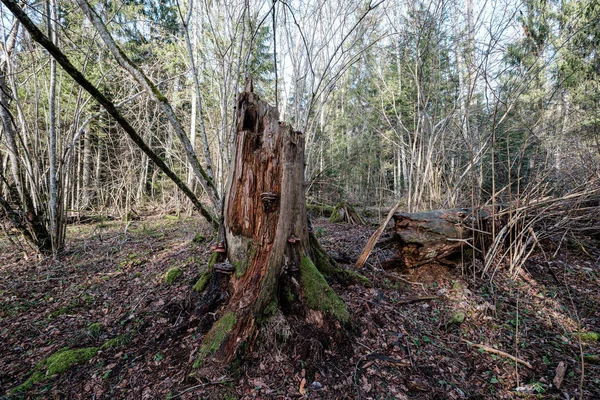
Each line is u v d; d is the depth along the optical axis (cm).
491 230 464
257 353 271
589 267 461
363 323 319
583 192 432
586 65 730
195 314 325
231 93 757
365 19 772
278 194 316
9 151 677
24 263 680
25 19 238
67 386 271
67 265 647
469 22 711
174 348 293
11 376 298
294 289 311
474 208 455
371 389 250
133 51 1041
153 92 392
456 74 816
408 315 350
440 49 757
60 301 469
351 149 1595
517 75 531
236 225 325
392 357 286
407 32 771
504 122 577
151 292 430
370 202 1608
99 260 666
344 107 1683
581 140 569
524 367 287
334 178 1372
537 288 414
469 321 350
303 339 279
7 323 405
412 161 741
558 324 347
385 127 1612
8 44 660
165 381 257
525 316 360
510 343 319
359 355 282
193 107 1463
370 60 977
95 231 934
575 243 522
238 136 321
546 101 567
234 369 256
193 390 241
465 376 278
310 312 301
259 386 246
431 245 428
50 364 301
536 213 471
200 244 701
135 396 247
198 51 841
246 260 318
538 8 667
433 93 788
